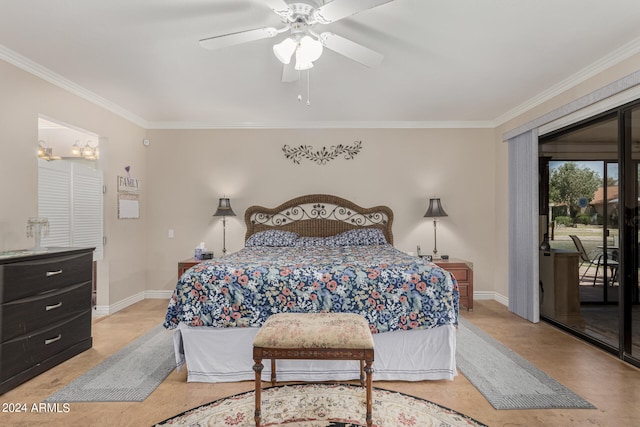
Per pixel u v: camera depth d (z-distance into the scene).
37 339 2.48
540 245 3.76
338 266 2.56
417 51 2.73
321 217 4.81
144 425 1.90
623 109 2.72
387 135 4.80
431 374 2.42
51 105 3.15
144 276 4.76
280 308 2.41
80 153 4.68
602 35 2.47
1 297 2.23
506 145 4.46
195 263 4.30
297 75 2.71
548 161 3.65
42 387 2.32
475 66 3.00
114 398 2.18
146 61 2.90
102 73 3.15
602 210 2.96
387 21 2.30
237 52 2.75
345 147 4.82
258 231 4.76
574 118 3.18
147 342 3.14
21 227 2.85
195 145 4.82
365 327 2.05
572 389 2.28
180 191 4.83
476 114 4.47
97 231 3.86
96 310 4.00
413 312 2.40
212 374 2.41
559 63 2.94
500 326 3.61
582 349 2.97
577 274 3.24
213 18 2.27
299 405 2.10
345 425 1.90
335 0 1.73
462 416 1.98
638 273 2.65
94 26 2.36
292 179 4.82
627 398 2.16
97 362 2.72
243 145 4.83
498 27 2.37
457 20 2.29
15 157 2.79
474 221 4.78
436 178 4.80
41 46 2.64
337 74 3.19
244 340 2.43
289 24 2.04
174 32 2.45
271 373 2.39
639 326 2.64
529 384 2.35
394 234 4.80
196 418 1.97
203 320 2.39
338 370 2.43
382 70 3.10
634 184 2.66
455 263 4.23
